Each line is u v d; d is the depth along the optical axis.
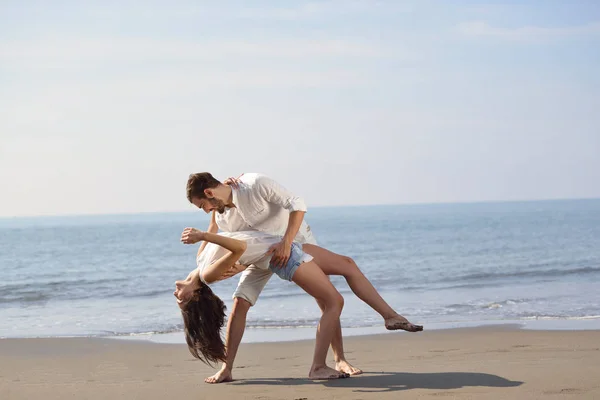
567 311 9.27
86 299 12.48
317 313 9.56
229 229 4.87
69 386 4.80
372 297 4.75
